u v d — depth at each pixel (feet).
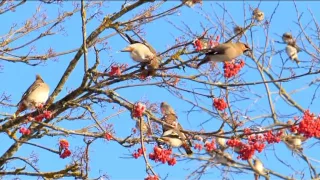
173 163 43.16
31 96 47.09
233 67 45.24
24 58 52.26
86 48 44.16
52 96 47.09
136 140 45.29
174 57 43.11
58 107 45.60
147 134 45.37
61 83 47.42
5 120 46.93
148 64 43.09
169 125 43.39
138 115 42.22
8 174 45.68
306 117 41.47
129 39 46.03
